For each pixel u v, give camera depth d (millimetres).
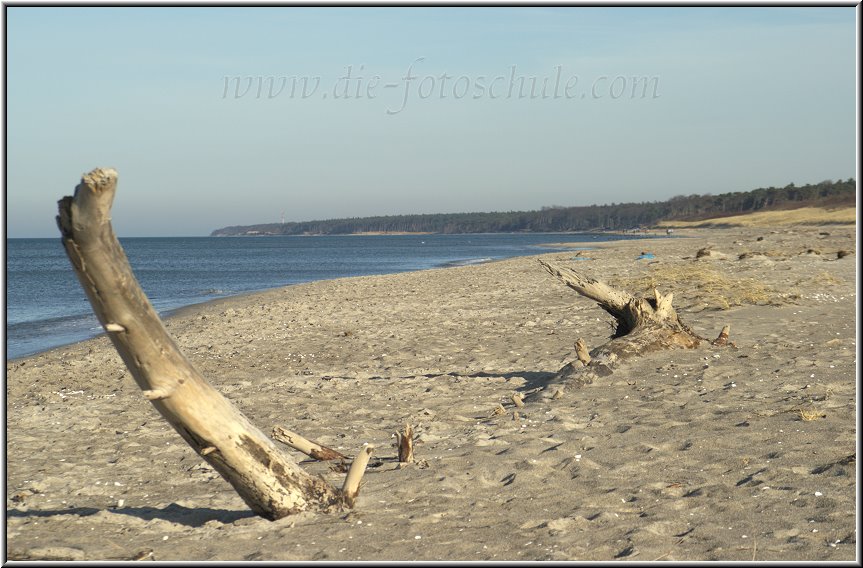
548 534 6062
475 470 7840
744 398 10289
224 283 52938
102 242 5277
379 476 7871
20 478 8633
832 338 15102
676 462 7773
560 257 60656
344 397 12484
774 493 6707
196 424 6176
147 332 5766
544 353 15773
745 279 26422
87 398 13555
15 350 22844
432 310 24969
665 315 14008
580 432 9109
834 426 8555
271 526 6445
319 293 35406
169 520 6898
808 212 184375
